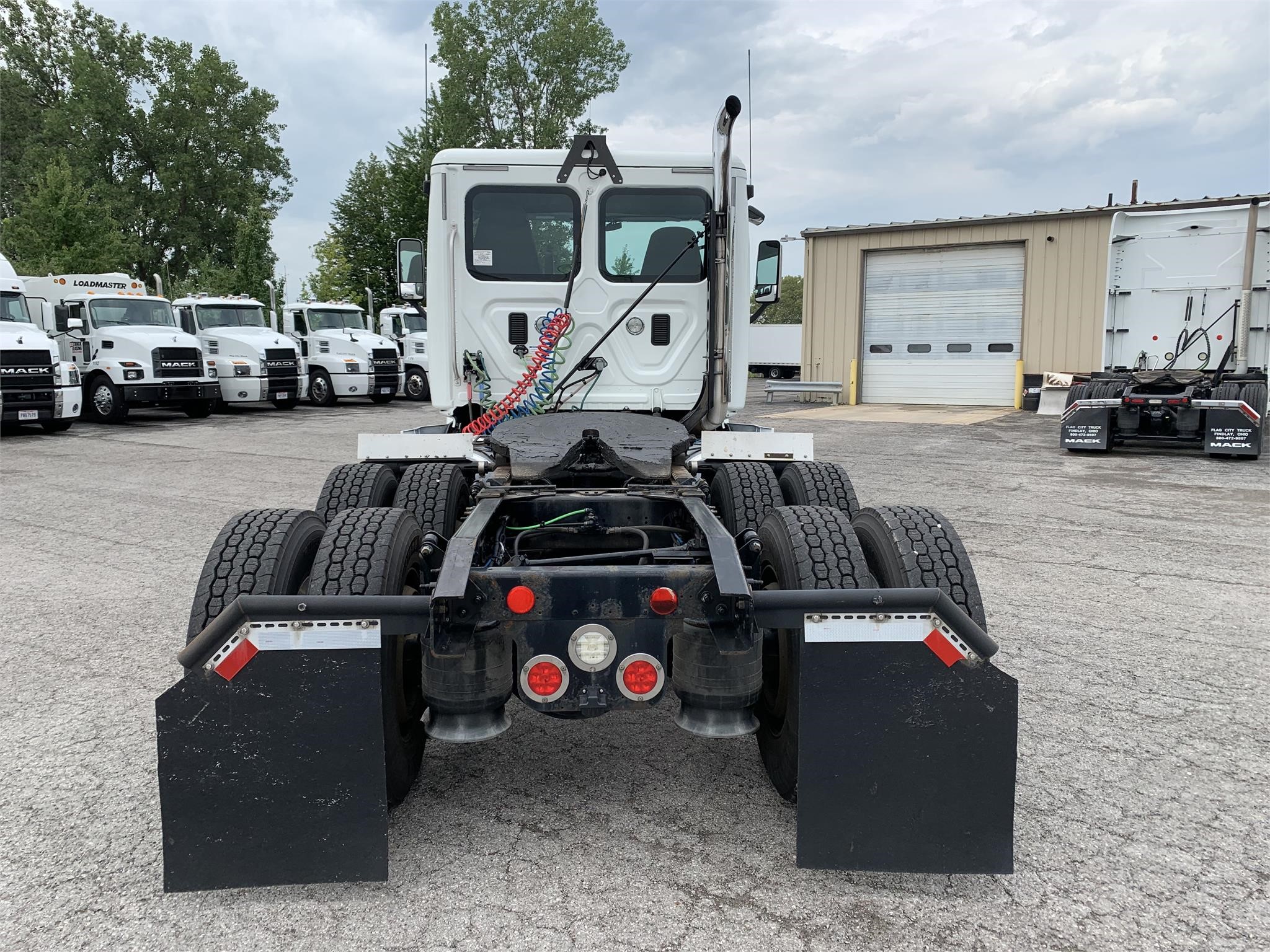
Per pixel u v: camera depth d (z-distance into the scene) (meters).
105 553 6.90
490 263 5.12
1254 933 2.38
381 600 2.47
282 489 9.87
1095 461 11.81
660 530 3.62
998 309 20.70
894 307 21.84
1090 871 2.68
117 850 2.81
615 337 5.18
